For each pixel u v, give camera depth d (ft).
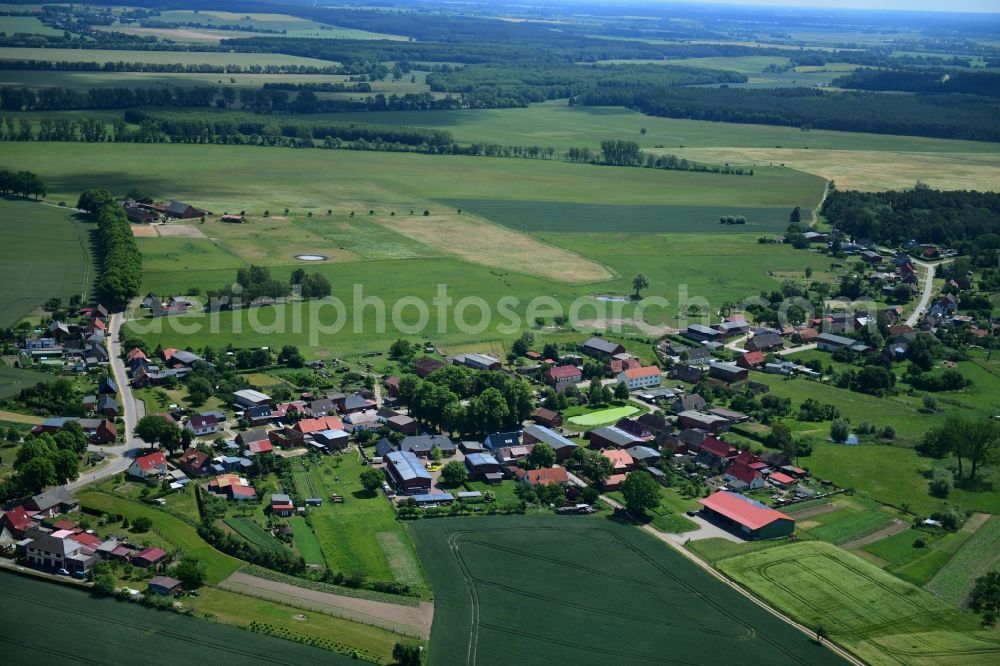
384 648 631.97
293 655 619.67
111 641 626.23
